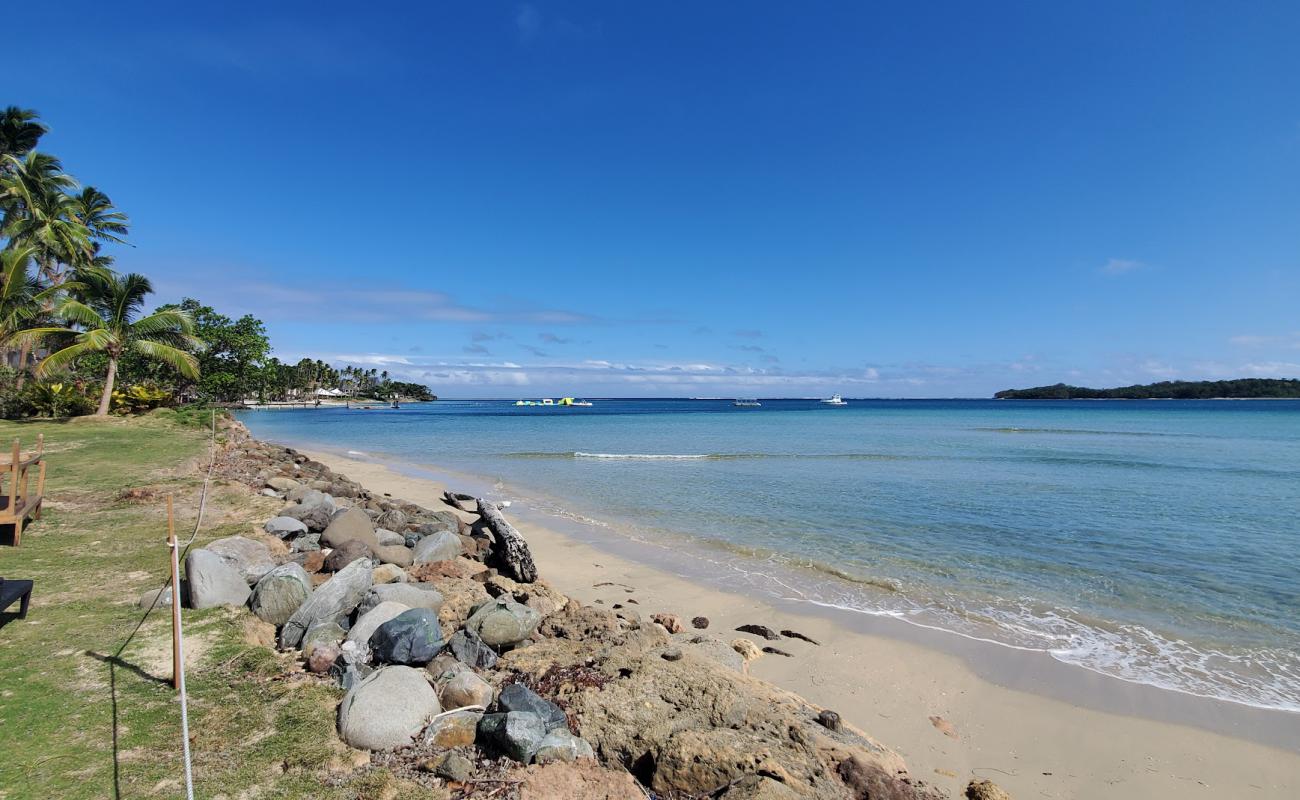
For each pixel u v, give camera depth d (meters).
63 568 8.02
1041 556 13.16
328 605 6.92
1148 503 19.31
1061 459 32.28
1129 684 7.61
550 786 4.29
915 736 6.42
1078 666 8.06
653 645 7.09
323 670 5.80
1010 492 21.38
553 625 7.59
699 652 7.36
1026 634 9.07
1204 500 19.88
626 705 5.41
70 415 27.97
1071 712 6.95
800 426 68.06
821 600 10.44
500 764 4.52
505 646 6.98
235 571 7.51
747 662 7.66
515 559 10.89
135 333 28.56
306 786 4.13
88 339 26.53
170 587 7.05
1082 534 15.11
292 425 68.94
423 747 4.71
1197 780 5.83
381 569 8.80
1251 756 6.20
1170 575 11.85
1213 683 7.66
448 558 10.96
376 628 6.49
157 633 6.20
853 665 7.99
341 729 4.75
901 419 85.88
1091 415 98.06
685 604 10.19
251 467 19.05
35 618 6.44
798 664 7.99
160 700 5.02
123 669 5.47
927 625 9.38
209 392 44.41
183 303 44.06
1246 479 24.69
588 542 14.38
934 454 34.94
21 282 26.03
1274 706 7.13
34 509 10.16
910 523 16.36
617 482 24.03
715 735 4.91
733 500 19.89
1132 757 6.16
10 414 27.08
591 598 10.42
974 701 7.15
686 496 20.69
